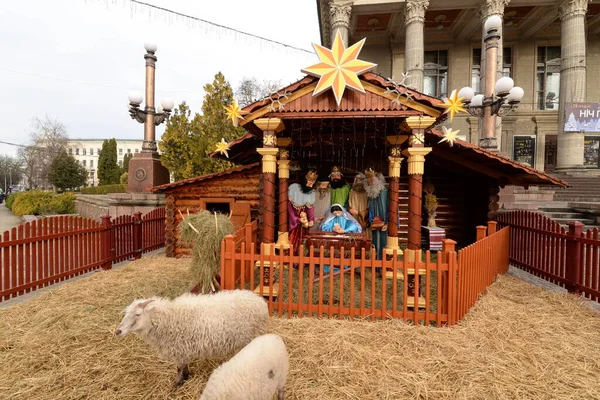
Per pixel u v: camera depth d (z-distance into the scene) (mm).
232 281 4531
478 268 5062
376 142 7500
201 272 4777
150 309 2775
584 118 17750
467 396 2887
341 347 3564
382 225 6266
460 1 18219
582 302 5234
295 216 6387
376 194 6367
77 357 3436
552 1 18344
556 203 12875
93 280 6234
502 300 5137
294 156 8156
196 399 2842
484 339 3828
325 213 6461
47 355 3469
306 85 4902
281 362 2508
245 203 7773
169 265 7535
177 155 14047
